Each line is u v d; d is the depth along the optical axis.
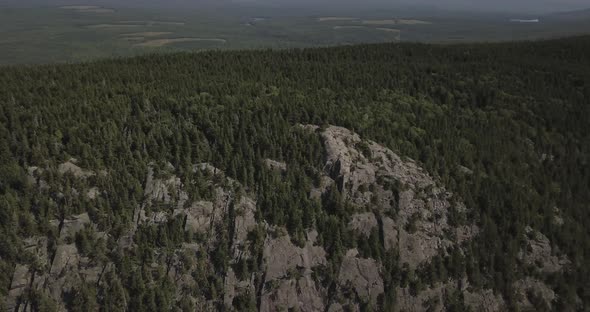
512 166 65.38
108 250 46.38
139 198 49.09
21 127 51.50
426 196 57.56
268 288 49.16
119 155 51.28
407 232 55.12
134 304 44.75
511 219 58.00
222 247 49.22
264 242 50.62
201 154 53.75
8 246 43.06
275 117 60.31
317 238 52.34
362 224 54.16
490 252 55.75
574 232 59.88
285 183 54.06
